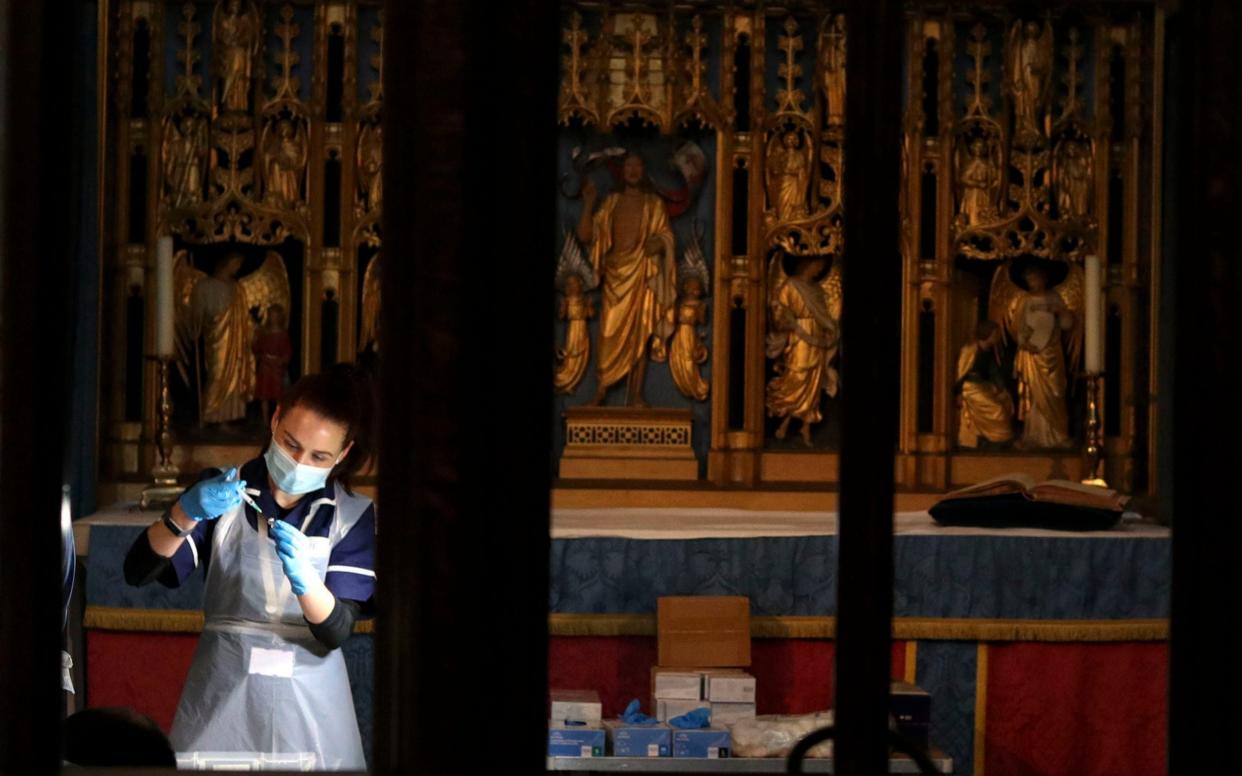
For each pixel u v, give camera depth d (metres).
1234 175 1.41
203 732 5.91
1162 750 9.80
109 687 9.58
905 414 11.98
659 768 8.30
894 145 1.43
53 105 1.39
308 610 5.71
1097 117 12.13
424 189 1.31
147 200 11.73
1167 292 11.88
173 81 11.86
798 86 12.20
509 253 1.32
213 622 6.02
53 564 1.40
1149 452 11.91
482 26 1.30
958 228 12.05
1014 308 12.25
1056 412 12.16
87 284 11.20
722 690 8.90
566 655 9.59
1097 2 11.93
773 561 9.64
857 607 1.42
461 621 1.31
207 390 11.89
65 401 1.41
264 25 11.98
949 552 9.71
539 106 1.33
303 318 11.92
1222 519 1.41
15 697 1.39
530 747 1.34
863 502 1.42
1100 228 12.16
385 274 1.33
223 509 5.85
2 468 1.38
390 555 1.33
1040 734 9.79
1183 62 1.46
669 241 12.10
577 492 11.70
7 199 1.38
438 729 1.32
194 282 11.91
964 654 9.76
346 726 6.12
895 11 1.43
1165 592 9.80
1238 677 1.40
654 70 12.08
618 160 12.10
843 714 1.42
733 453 12.02
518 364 1.32
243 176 11.84
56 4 1.38
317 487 5.84
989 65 12.34
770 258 12.22
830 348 12.12
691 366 12.12
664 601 9.25
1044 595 9.73
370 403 5.88
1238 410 1.41
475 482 1.31
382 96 1.35
